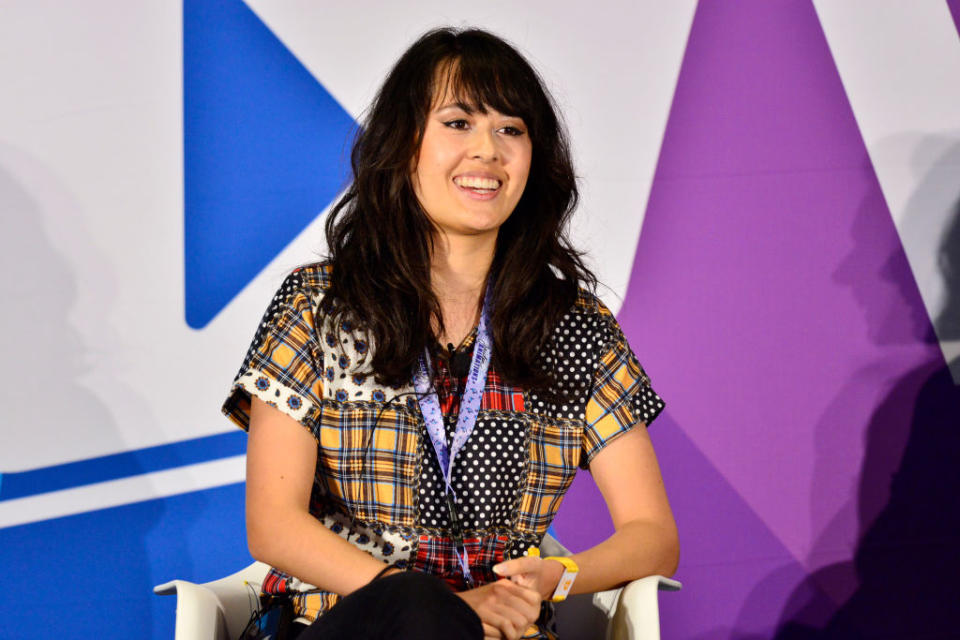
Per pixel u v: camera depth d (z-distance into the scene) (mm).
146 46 7844
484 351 5211
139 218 7816
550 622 5184
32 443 7664
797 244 8672
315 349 4973
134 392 7805
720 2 8656
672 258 8516
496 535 5031
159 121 7855
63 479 7715
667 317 8492
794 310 8656
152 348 7836
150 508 7816
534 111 5180
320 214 8109
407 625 3658
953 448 8805
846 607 8648
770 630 8555
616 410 5402
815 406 8664
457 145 5000
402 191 5137
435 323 5199
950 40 8898
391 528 4891
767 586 8547
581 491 8359
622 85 8500
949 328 8828
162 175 7855
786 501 8602
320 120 8125
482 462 5012
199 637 4629
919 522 8750
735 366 8570
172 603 7832
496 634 4344
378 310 4965
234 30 7980
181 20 7895
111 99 7789
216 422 7918
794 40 8734
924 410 8781
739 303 8586
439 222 5121
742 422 8562
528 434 5137
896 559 8719
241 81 7992
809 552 8617
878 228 8773
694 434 8500
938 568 8758
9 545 7641
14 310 7652
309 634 3875
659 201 8516
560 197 5469
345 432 4914
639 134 8508
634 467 5371
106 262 7773
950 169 8859
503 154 5059
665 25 8570
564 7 8422
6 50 7641
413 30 8258
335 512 5020
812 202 8703
